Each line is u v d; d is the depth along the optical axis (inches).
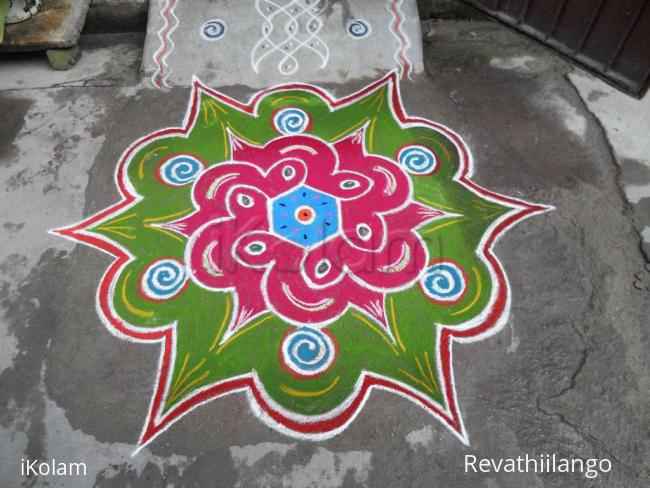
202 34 157.2
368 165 133.9
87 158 134.4
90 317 107.2
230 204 125.8
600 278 112.8
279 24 159.0
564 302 109.4
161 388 98.3
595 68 127.8
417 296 110.7
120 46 164.6
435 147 137.6
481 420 94.7
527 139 138.6
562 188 128.3
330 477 88.9
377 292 111.3
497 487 87.7
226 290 111.5
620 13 115.3
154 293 111.0
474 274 113.8
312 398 97.4
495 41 164.1
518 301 109.7
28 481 87.7
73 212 123.9
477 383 99.0
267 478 88.7
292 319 107.4
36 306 108.4
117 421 94.3
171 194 127.6
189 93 149.3
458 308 109.0
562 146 136.8
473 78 153.6
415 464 90.1
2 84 150.9
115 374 99.9
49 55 152.2
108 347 103.3
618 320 106.7
